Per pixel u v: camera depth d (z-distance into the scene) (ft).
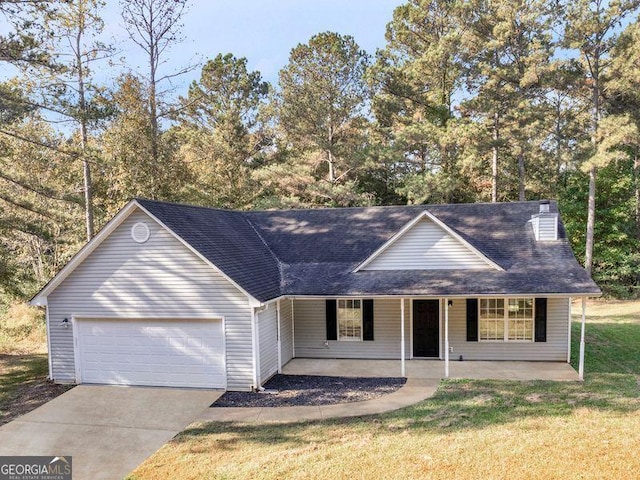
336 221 57.57
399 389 38.63
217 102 112.88
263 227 58.75
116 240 40.96
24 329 66.44
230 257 42.68
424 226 47.01
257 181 103.04
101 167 66.80
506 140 84.28
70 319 42.14
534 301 47.42
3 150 57.31
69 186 70.59
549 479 23.13
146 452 27.96
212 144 99.76
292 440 28.94
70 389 40.65
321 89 98.02
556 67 77.10
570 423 29.99
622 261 91.61
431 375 42.78
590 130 84.07
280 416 33.30
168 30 77.15
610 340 55.67
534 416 31.45
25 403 37.24
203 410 34.96
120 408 35.68
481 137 83.56
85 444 29.30
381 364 47.47
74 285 41.93
